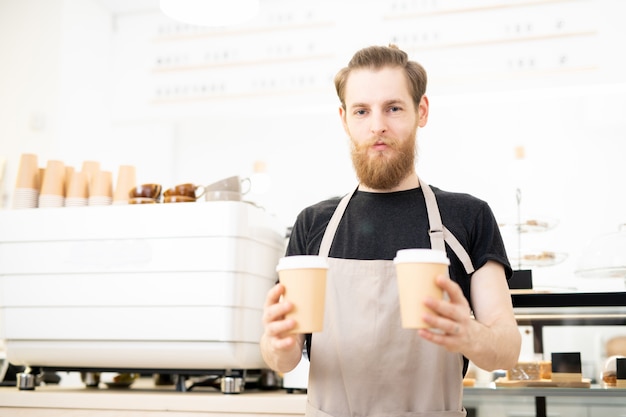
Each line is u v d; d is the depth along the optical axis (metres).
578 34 2.91
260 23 3.36
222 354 1.71
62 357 1.85
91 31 3.50
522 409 1.66
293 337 1.04
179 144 4.39
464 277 1.34
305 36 3.29
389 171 1.35
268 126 4.30
